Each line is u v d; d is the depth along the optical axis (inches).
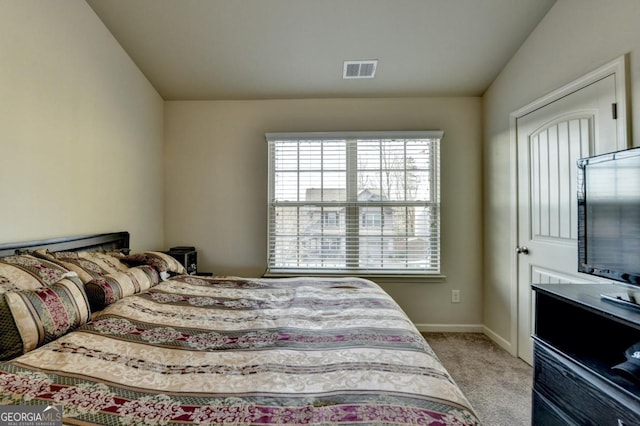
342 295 68.2
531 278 87.7
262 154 117.5
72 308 47.9
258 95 115.5
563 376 48.1
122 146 94.7
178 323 50.9
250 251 117.6
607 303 44.4
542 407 52.3
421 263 116.0
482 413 67.8
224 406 30.2
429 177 115.9
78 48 77.0
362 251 116.0
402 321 52.4
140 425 27.6
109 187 89.0
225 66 102.0
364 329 48.3
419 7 80.9
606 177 48.9
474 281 114.7
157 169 113.9
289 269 116.4
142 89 104.7
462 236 115.0
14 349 40.1
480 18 83.7
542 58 83.1
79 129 77.7
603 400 41.1
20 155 62.3
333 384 33.5
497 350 98.6
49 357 37.4
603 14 65.2
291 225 117.5
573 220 73.2
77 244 74.5
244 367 37.4
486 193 111.3
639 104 58.2
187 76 106.3
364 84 109.5
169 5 81.0
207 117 117.6
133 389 32.6
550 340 53.0
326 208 117.0
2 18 58.4
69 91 74.4
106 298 55.7
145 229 106.7
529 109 87.5
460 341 105.4
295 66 101.6
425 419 28.2
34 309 42.8
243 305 61.7
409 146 116.0
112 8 81.6
